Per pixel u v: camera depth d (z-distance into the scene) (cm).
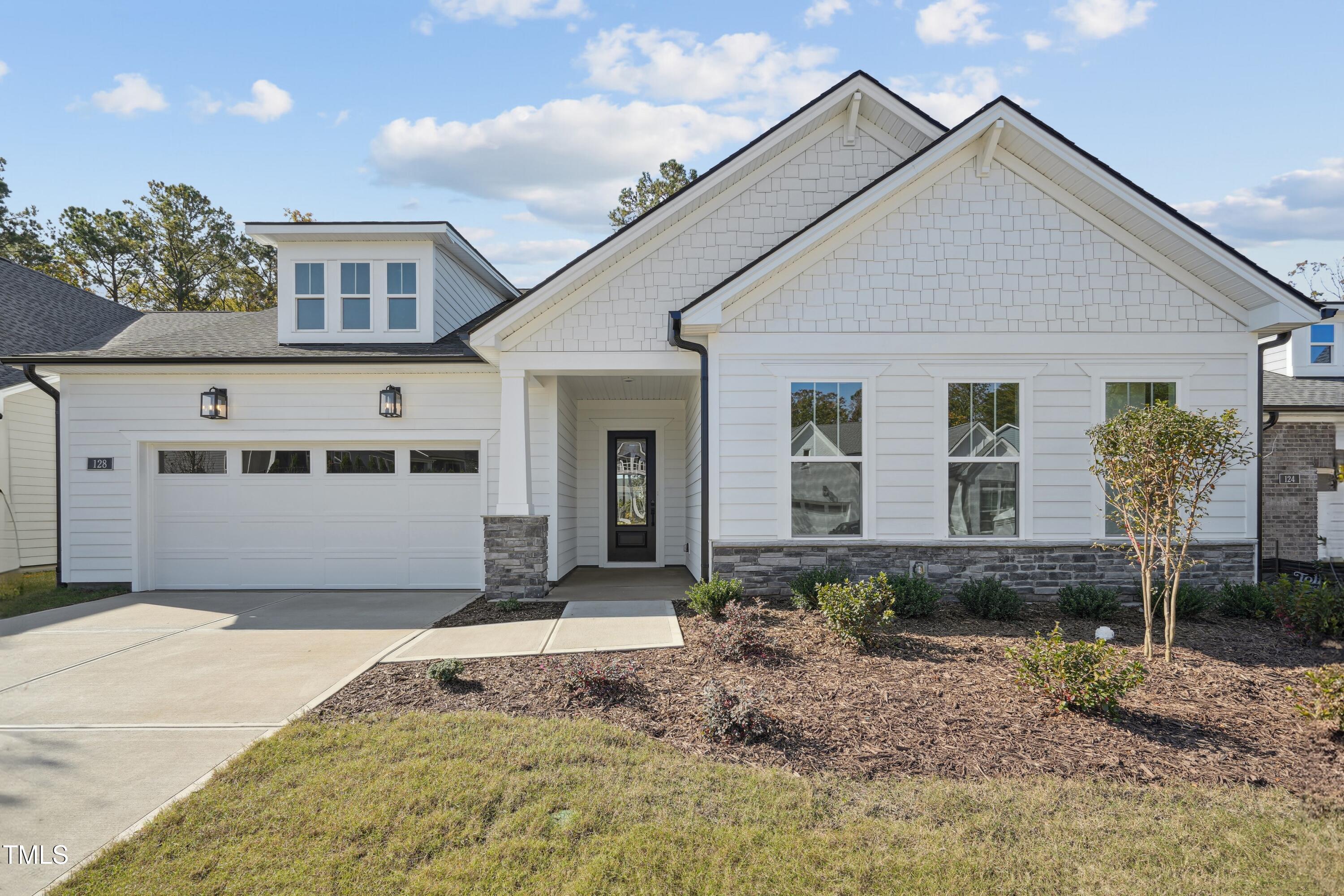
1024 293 932
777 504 927
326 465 1124
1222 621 800
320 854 332
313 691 574
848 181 1024
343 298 1227
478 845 339
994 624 775
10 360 1080
